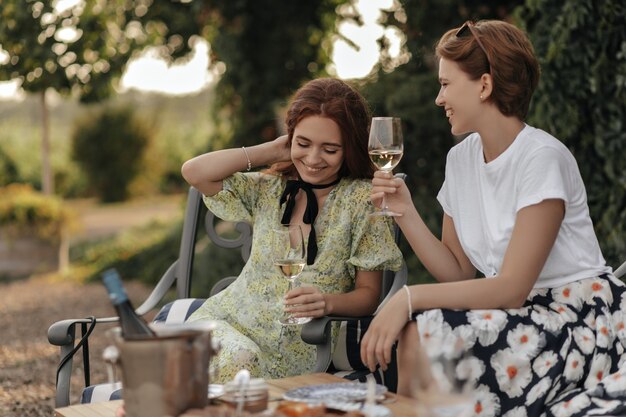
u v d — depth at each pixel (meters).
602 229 5.41
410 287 2.72
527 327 2.74
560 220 2.84
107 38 9.47
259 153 3.57
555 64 5.34
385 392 2.49
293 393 2.46
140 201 24.52
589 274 2.93
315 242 3.44
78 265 13.57
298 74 9.52
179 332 2.31
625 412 2.57
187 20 9.52
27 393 5.98
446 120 7.09
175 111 25.62
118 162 23.98
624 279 5.14
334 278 3.44
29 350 7.57
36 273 13.15
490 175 3.03
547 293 2.91
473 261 3.16
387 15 7.51
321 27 9.44
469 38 3.00
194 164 3.53
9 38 9.05
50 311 9.82
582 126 5.43
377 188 3.16
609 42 5.26
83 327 3.29
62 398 3.14
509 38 2.97
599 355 2.77
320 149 3.35
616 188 5.33
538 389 2.70
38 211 13.12
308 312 3.10
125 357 2.20
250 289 3.52
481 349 2.69
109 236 16.42
